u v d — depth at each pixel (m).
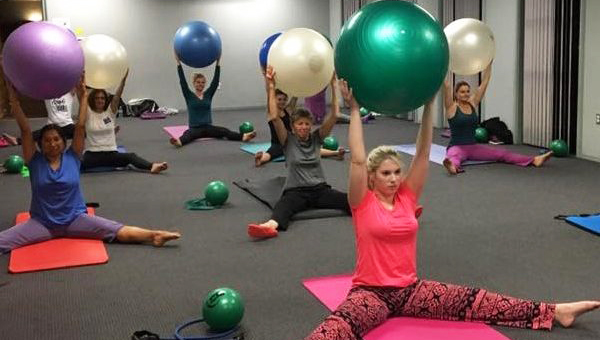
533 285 3.34
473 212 4.83
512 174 6.21
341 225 4.52
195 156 7.65
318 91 4.69
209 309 2.80
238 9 13.46
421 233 4.32
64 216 4.14
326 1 13.88
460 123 6.57
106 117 6.65
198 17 13.29
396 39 2.47
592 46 6.81
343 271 3.62
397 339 2.64
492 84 8.55
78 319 3.04
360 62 2.50
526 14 7.85
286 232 4.39
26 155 4.11
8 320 3.04
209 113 8.83
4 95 12.53
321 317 3.00
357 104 2.64
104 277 3.60
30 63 3.76
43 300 3.28
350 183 2.73
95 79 5.50
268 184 5.82
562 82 7.34
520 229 4.37
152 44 13.09
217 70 8.71
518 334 2.74
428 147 2.79
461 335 2.69
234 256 3.93
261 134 9.60
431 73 2.52
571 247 3.95
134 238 4.17
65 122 8.33
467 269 3.60
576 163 6.76
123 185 6.06
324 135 4.76
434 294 2.80
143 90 13.16
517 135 8.18
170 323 2.97
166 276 3.60
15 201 5.52
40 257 3.85
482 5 8.59
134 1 12.89
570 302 3.10
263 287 3.40
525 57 7.94
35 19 13.05
